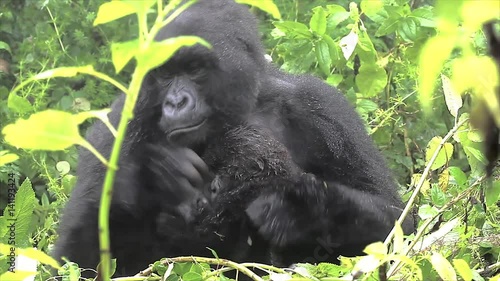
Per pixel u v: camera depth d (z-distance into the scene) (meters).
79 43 9.85
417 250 4.33
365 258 3.30
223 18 6.01
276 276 3.87
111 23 10.15
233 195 5.95
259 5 2.40
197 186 5.97
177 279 4.29
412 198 4.79
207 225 6.04
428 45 1.83
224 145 5.98
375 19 7.73
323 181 6.10
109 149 6.07
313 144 6.54
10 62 10.33
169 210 6.09
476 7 1.76
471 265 5.19
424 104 1.94
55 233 7.02
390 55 8.30
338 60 7.98
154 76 5.84
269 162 5.93
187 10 5.92
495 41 2.12
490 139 2.23
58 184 8.09
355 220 6.09
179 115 5.71
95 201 5.89
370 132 7.65
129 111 2.18
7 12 10.20
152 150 5.96
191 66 5.73
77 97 9.37
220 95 5.88
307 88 6.73
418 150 8.16
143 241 6.10
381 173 6.58
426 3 9.38
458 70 1.93
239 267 4.15
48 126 2.27
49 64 9.70
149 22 9.72
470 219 5.61
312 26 7.45
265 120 6.42
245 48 6.10
